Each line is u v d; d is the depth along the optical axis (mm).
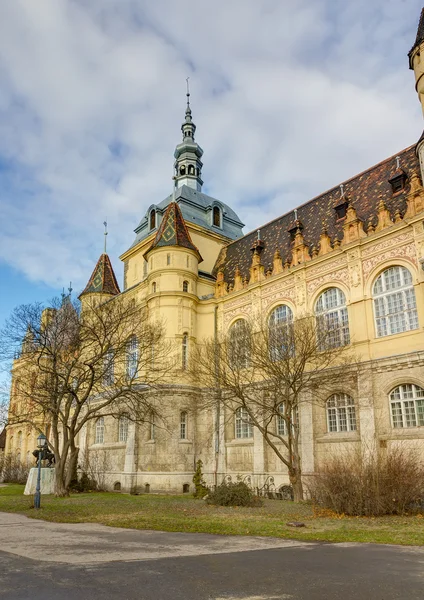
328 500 22156
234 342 33406
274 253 41406
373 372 30625
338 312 34375
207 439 39750
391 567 10914
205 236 51000
